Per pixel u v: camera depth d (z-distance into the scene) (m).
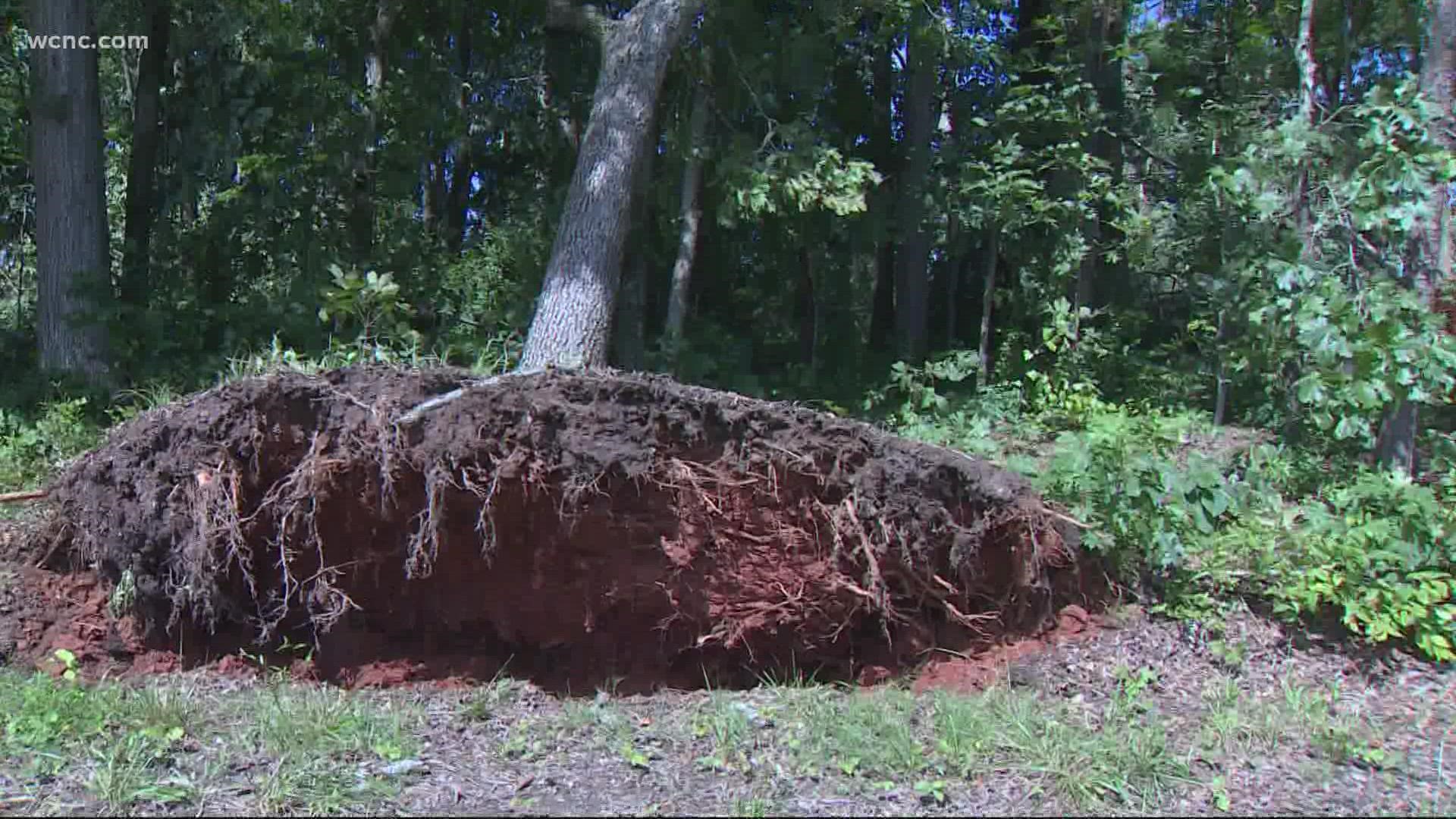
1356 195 6.73
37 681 4.77
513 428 5.11
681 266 11.42
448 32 14.32
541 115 14.46
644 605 5.42
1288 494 7.50
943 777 4.13
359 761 4.19
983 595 5.61
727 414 5.33
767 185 10.60
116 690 4.79
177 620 5.33
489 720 4.82
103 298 10.63
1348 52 10.47
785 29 12.21
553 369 5.44
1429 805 4.01
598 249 10.07
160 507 5.20
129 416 8.55
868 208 12.59
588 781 4.09
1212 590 5.94
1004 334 13.15
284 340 10.68
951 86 12.89
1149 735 4.45
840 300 13.82
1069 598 5.73
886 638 5.54
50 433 8.38
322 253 12.15
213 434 5.22
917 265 13.45
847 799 3.94
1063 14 12.81
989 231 12.48
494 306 12.03
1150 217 12.79
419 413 5.12
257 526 5.25
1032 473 6.00
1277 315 7.28
